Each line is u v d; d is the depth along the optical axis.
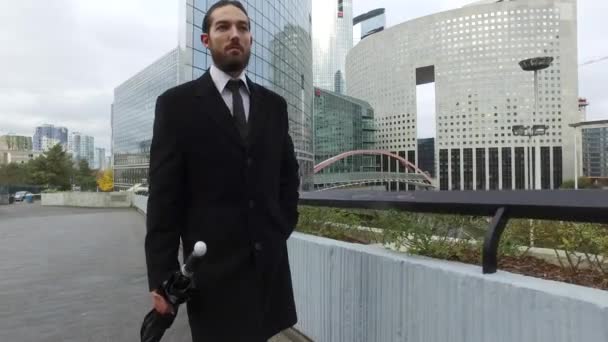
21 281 7.04
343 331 2.96
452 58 148.12
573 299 1.54
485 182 141.50
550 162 126.62
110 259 9.24
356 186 126.44
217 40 1.96
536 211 1.81
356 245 2.99
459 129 146.12
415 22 158.12
